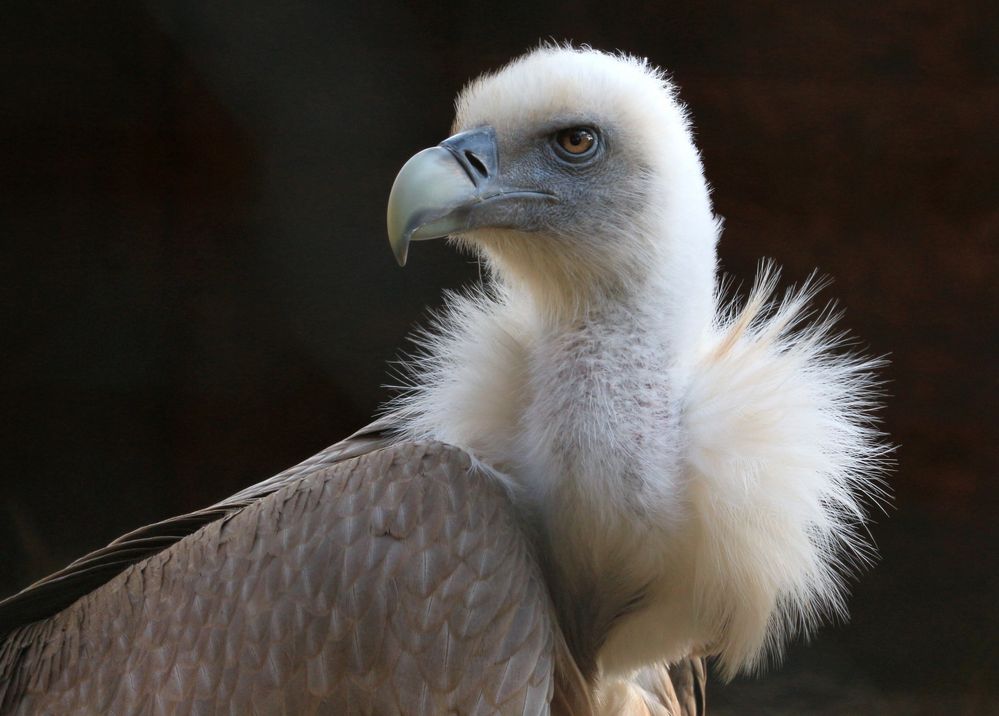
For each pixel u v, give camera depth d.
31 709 5.38
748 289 13.71
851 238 13.67
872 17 13.36
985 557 13.21
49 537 13.61
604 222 5.10
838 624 12.60
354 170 13.88
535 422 5.05
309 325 13.99
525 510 5.01
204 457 14.04
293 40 13.62
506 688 4.49
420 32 13.65
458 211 5.20
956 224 13.53
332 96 13.76
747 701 11.70
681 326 5.10
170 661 4.96
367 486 4.80
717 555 4.81
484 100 5.38
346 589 4.64
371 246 13.93
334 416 14.06
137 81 13.71
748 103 13.61
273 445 14.08
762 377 4.93
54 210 13.84
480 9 13.60
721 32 13.54
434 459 4.83
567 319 5.15
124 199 13.91
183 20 13.54
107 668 5.21
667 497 4.85
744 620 4.92
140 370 13.98
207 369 14.03
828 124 13.56
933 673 12.01
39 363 13.88
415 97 13.77
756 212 13.73
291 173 13.89
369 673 4.57
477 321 5.42
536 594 4.68
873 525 13.49
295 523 4.86
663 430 4.93
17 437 13.82
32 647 5.61
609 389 4.96
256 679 4.71
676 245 5.10
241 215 13.95
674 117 5.32
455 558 4.61
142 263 13.95
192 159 13.88
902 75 13.41
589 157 5.12
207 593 4.96
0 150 13.69
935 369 13.65
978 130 13.36
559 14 13.58
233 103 13.76
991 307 13.54
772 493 4.84
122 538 5.81
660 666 6.31
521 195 5.16
